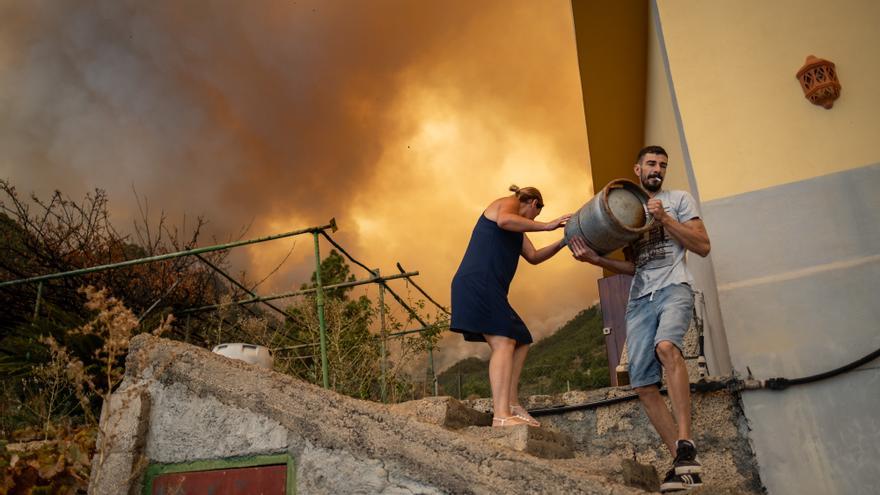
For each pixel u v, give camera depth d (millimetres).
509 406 3389
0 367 5223
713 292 4395
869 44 4246
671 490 2904
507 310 3553
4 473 3342
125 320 2998
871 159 4004
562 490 2348
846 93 4195
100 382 5234
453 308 3572
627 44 7035
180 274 8266
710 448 3736
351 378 6617
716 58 4594
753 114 4359
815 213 4008
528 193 3930
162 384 3197
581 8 6559
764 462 3613
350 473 2701
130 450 3051
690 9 4797
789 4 4543
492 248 3648
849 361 3664
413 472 2592
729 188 4238
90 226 8469
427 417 3227
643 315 3463
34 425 4832
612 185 3578
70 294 7594
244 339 8016
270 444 2893
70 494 3379
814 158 4125
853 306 3758
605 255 3652
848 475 3479
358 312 7426
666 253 3488
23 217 8047
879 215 3877
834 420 3576
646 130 8039
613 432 3967
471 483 2477
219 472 2945
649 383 3389
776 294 3920
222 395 3064
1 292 7379
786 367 3766
